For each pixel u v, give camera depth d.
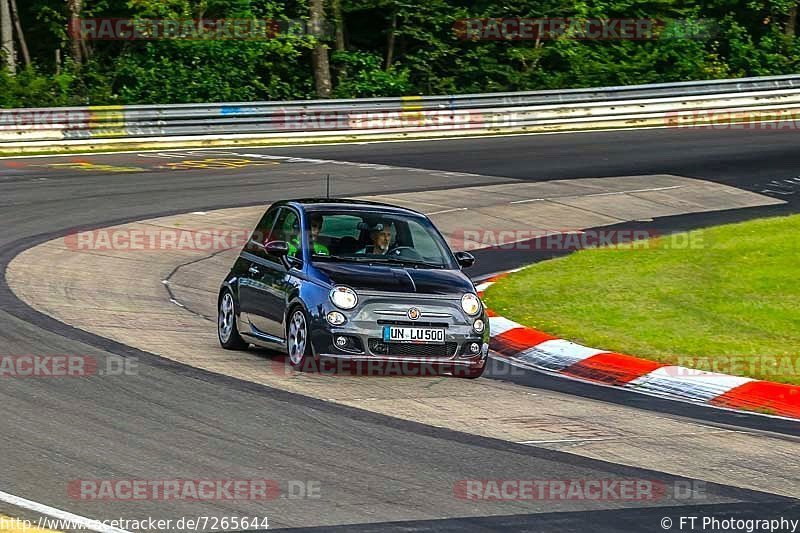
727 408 32.91
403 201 73.00
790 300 47.31
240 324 37.41
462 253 37.31
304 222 36.22
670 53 142.00
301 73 145.88
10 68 126.06
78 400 28.94
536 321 44.19
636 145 99.69
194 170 84.19
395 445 26.22
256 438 26.20
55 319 40.25
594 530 20.80
